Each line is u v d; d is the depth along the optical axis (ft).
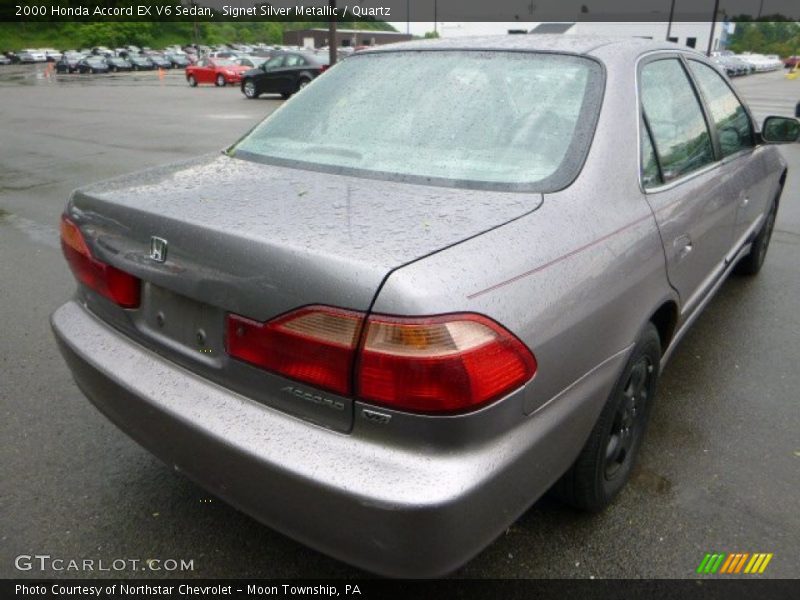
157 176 7.92
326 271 5.32
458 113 7.89
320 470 5.38
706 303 11.02
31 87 104.68
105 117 54.70
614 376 7.03
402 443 5.30
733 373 11.58
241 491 5.96
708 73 11.01
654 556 7.54
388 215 6.21
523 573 7.30
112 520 8.11
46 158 34.04
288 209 6.41
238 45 288.71
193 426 6.08
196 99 74.64
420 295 5.09
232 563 7.50
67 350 7.58
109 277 7.17
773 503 8.40
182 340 6.56
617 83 7.90
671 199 8.26
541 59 8.29
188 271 6.20
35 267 17.08
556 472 6.43
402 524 5.17
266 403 5.89
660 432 9.86
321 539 5.62
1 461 9.16
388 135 7.91
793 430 9.95
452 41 9.22
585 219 6.64
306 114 8.82
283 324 5.53
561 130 7.41
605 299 6.55
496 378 5.30
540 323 5.69
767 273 16.57
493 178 7.02
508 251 5.76
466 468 5.28
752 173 12.18
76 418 10.23
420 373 5.08
